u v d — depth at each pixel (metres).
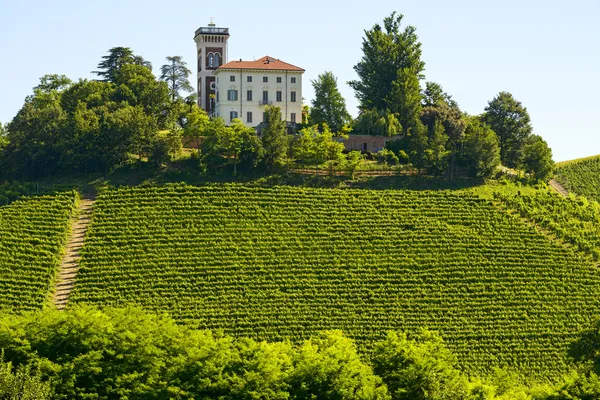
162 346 175.88
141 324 179.62
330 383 168.62
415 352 176.75
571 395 173.38
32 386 152.88
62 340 172.25
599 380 176.38
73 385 161.50
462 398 170.12
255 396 163.25
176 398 162.75
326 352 175.25
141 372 167.88
